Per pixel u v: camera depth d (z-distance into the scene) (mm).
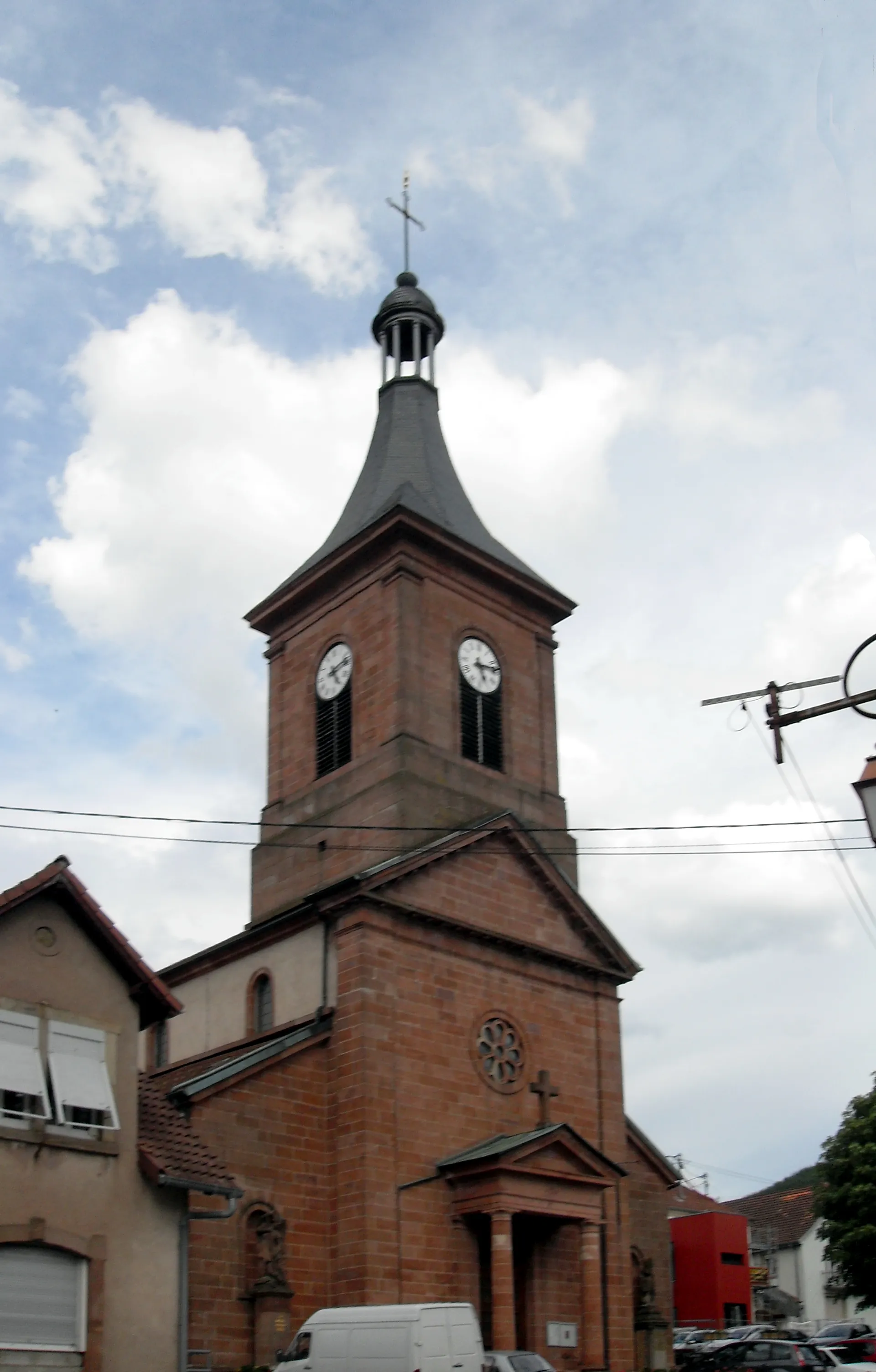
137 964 30406
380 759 46312
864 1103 61219
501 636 50875
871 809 19172
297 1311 37406
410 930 42312
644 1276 46281
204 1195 34562
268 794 50469
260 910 48531
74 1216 28312
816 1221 86438
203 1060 44969
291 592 51312
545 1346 40594
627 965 48000
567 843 49875
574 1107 45188
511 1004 44438
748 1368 41969
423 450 55000
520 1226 41906
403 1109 40125
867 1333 58000
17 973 28781
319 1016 40750
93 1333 27844
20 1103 28469
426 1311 30594
